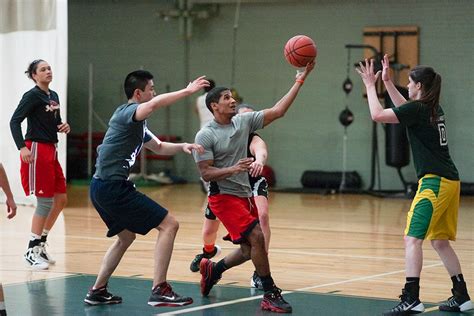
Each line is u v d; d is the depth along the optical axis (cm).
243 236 797
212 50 2623
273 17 2547
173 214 1741
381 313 780
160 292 792
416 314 773
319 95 2497
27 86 1819
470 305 797
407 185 2253
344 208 1923
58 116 1098
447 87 2355
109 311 786
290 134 2536
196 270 1027
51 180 1073
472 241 1362
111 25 2731
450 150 2356
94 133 2700
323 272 1041
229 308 802
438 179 774
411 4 2384
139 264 1090
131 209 788
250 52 2580
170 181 2605
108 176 793
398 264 1110
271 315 769
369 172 2450
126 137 793
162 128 2697
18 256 1158
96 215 1700
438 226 798
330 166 2491
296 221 1647
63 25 1766
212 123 824
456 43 2345
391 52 2394
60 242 1302
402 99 809
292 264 1103
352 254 1203
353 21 2447
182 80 2661
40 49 1792
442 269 1061
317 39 2492
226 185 809
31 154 1067
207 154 805
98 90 2756
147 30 2695
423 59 2377
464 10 2338
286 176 2542
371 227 1555
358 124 2456
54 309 795
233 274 1023
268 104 2561
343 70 2464
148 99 820
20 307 804
